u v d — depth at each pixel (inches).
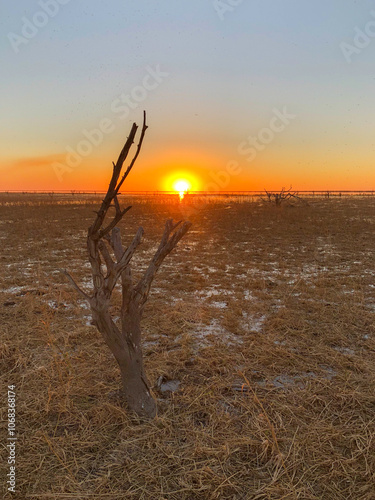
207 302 195.8
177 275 250.7
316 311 176.4
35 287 221.6
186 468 79.0
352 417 96.3
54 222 614.9
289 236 449.4
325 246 375.6
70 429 93.1
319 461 80.7
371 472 77.2
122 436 89.2
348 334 150.8
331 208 908.6
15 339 142.6
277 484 74.3
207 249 362.9
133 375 95.8
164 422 92.7
